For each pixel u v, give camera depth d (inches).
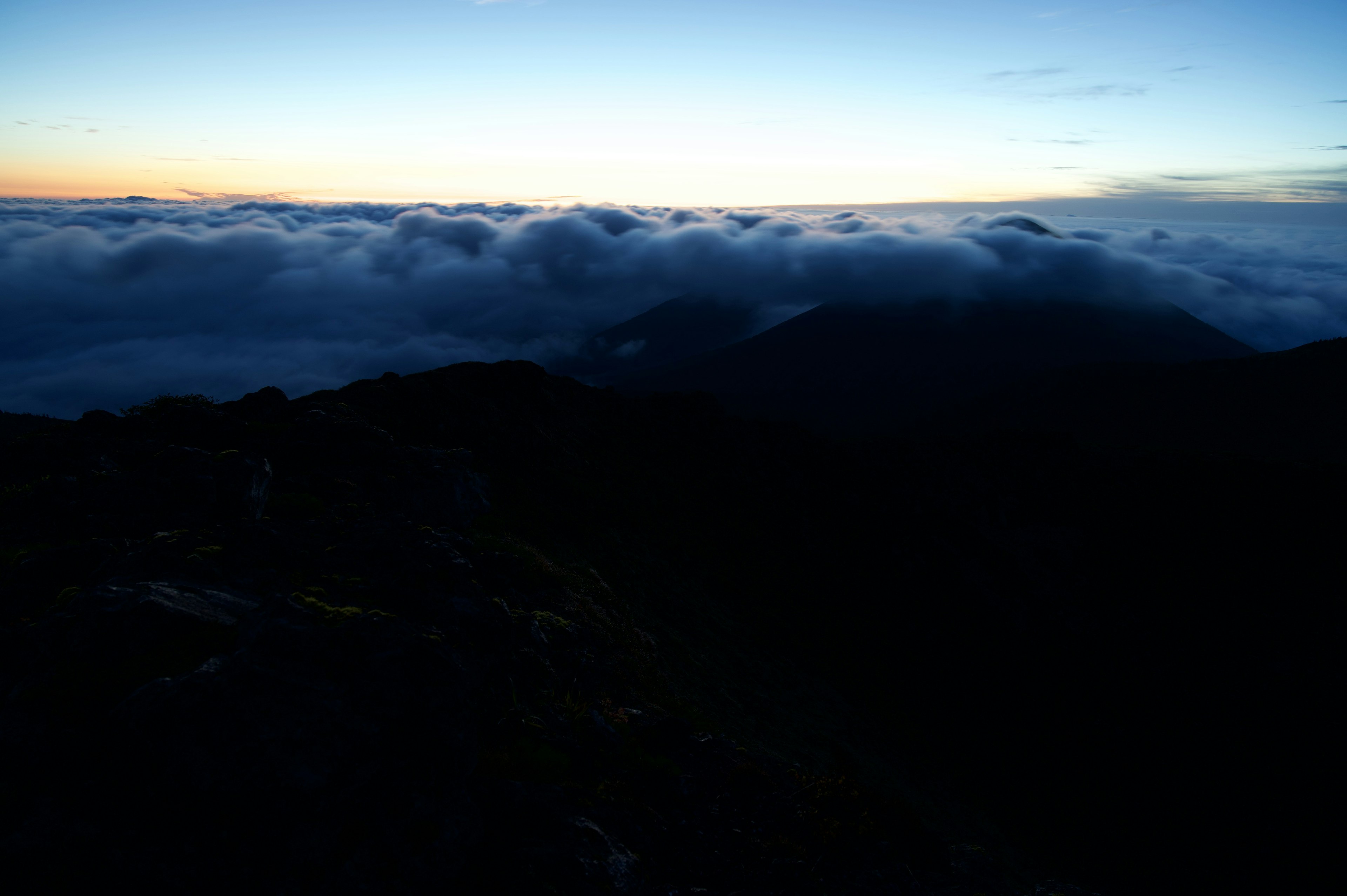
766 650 1454.2
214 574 419.8
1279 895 1293.1
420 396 1720.0
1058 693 1851.6
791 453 2714.1
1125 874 1270.9
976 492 2721.5
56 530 557.3
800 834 470.0
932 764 1405.0
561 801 405.1
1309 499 2524.6
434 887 317.4
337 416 954.7
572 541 1398.9
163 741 289.4
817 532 2276.1
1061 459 2962.6
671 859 418.3
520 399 2144.4
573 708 522.6
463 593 486.6
